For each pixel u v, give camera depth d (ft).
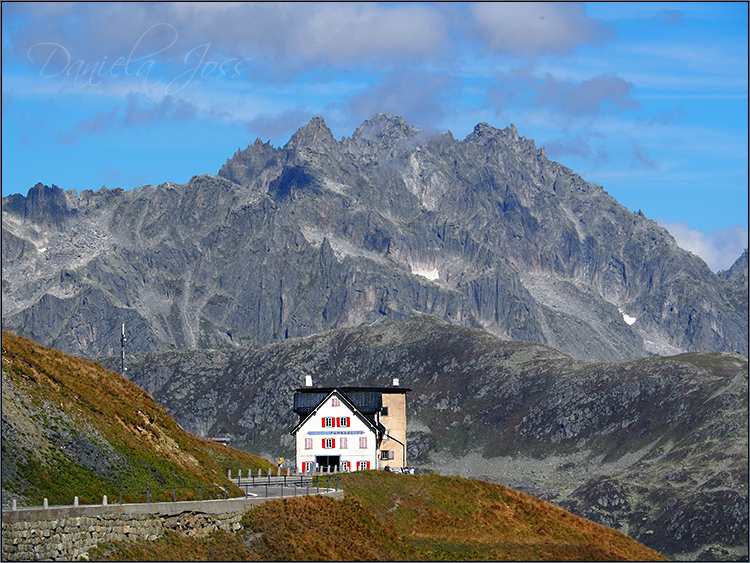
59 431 291.79
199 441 522.88
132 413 346.95
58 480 267.80
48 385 314.96
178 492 306.14
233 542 281.74
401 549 343.46
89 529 233.96
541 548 385.70
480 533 392.68
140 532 250.57
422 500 407.85
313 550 297.53
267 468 536.42
